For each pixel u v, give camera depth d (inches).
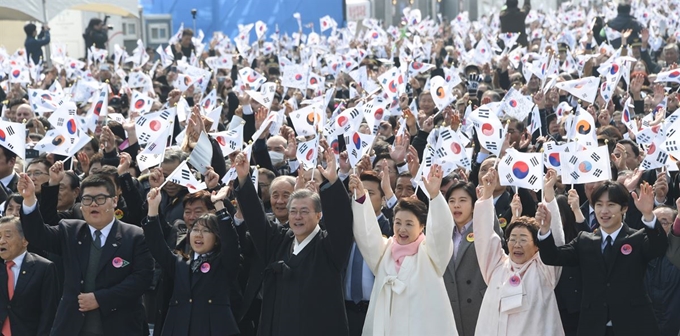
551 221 630.5
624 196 615.8
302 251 609.9
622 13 1643.7
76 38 2379.4
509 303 610.5
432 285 600.7
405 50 1716.3
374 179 684.1
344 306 610.5
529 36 2100.1
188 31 1804.9
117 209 730.8
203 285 641.0
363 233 609.3
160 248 642.8
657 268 683.4
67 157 821.2
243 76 1247.5
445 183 721.6
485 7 3090.6
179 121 1035.9
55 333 632.4
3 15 1923.0
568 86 1033.5
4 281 655.8
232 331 638.5
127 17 2279.8
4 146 759.1
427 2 3051.2
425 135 920.3
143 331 665.6
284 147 906.1
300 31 2038.6
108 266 637.9
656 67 1465.3
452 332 600.7
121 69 1626.5
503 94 1226.6
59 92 1229.1
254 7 2300.7
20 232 658.8
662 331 675.4
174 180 675.4
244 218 625.6
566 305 647.8
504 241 687.1
